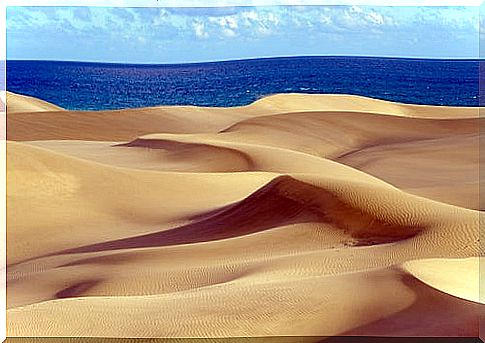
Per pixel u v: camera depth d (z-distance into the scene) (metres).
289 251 15.20
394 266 11.22
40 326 9.23
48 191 23.08
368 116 47.59
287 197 18.16
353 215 16.39
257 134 42.47
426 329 8.77
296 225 16.78
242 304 9.83
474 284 10.65
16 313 9.89
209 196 24.62
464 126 46.59
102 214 22.27
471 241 14.02
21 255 18.31
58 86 96.44
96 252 17.25
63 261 16.28
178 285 12.80
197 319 9.34
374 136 44.62
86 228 20.95
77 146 39.94
